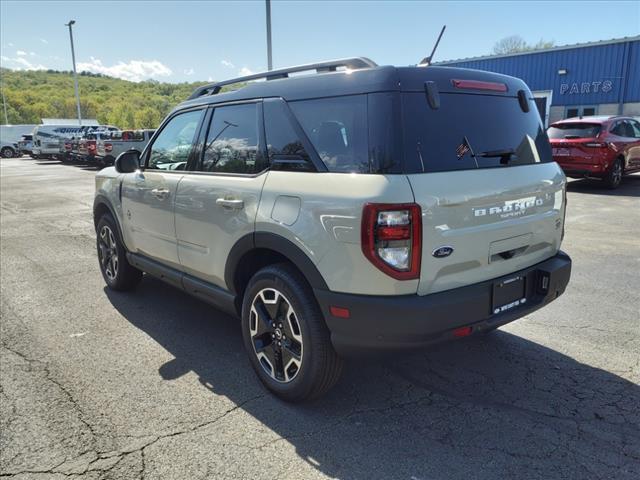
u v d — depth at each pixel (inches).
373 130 102.6
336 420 115.4
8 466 99.7
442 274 104.0
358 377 135.0
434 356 146.3
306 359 113.9
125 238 186.7
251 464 100.3
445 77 112.0
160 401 123.9
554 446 104.9
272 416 117.2
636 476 95.8
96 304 192.5
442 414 117.3
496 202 111.1
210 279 143.2
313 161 111.7
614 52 830.5
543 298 124.3
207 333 165.5
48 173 854.5
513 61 949.2
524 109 129.8
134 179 174.4
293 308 115.3
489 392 126.7
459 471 97.7
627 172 483.2
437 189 101.4
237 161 132.6
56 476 97.0
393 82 103.7
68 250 283.1
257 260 131.3
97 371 139.3
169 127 164.6
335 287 105.0
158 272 167.5
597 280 210.5
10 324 172.7
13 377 135.6
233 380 134.4
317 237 106.0
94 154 914.7
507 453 102.8
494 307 113.1
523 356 145.5
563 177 134.3
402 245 98.3
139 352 151.3
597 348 149.6
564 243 272.8
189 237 146.3
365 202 98.2
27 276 230.5
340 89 110.0
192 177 144.9
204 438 108.9
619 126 468.1
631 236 287.7
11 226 358.6
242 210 124.0
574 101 886.4
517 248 118.7
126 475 97.3
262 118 126.2
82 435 109.8
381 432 110.6
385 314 100.3
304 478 96.3
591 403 121.0
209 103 146.4
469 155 111.3
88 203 477.1
